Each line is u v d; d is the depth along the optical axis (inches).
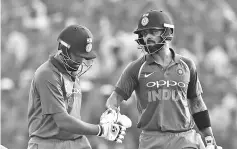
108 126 1024.9
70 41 1002.1
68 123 987.3
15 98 2108.8
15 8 2402.8
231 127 2038.6
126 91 1066.7
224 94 2098.9
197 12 2281.0
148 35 1042.1
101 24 2180.1
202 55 2235.5
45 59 2188.7
